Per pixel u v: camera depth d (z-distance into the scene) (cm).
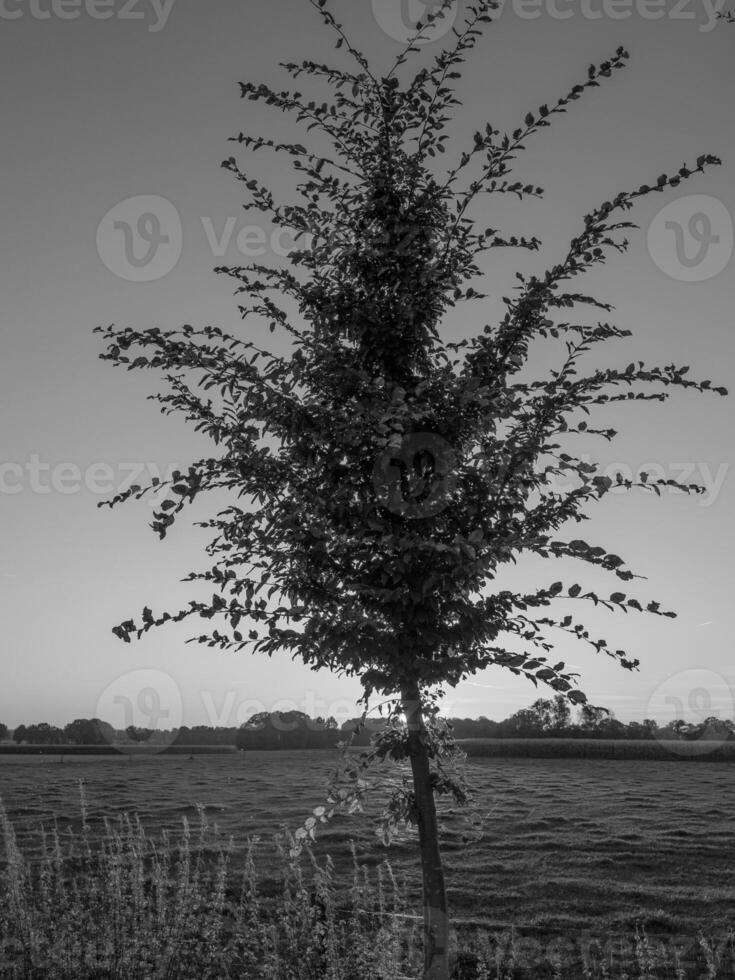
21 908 835
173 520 570
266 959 709
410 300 605
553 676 534
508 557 580
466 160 601
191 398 605
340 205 636
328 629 553
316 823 603
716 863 2212
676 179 556
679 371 575
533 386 611
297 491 596
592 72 564
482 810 2866
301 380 618
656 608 531
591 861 2197
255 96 612
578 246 581
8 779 4203
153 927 825
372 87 605
